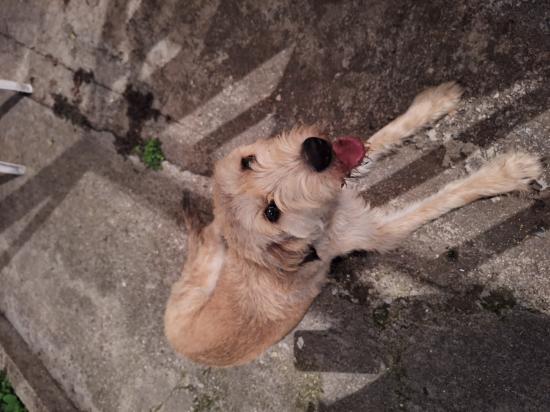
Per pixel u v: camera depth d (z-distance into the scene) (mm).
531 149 580
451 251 651
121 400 903
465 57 599
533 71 562
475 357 633
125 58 885
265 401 775
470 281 638
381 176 698
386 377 689
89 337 954
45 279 1024
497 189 590
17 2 1006
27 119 1052
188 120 848
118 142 934
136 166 918
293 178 542
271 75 755
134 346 901
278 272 617
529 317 601
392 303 693
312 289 687
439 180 652
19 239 1067
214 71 805
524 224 600
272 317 663
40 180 1038
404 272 686
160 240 890
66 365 973
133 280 914
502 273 617
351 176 623
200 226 804
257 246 599
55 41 964
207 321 701
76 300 979
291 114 750
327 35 692
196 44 809
